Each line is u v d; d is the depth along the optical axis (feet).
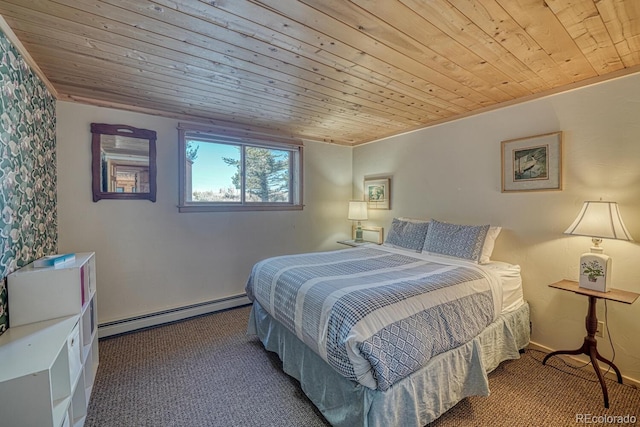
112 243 8.89
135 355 7.70
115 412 5.57
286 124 11.18
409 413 4.64
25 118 5.63
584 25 4.81
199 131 10.34
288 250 12.67
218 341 8.54
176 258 10.02
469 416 5.46
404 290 5.50
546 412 5.56
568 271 7.38
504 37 5.18
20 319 4.66
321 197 13.65
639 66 6.18
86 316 5.84
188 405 5.80
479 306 6.21
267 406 5.80
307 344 5.64
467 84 7.30
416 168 11.41
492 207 8.95
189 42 5.39
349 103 8.73
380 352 4.40
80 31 5.01
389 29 4.97
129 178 9.12
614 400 5.87
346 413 4.84
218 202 11.02
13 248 4.89
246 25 4.87
